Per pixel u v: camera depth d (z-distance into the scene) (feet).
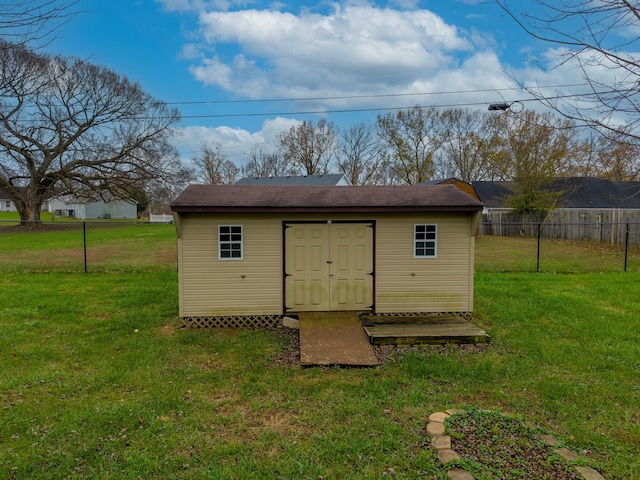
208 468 11.57
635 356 19.97
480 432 13.25
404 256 26.32
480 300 31.22
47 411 14.71
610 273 42.01
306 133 167.12
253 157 195.00
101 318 26.89
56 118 100.78
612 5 13.30
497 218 82.99
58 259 53.36
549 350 20.99
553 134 66.28
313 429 13.75
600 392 16.47
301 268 25.95
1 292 33.45
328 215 25.81
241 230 25.43
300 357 20.25
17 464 11.63
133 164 108.99
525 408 15.33
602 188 88.63
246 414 14.79
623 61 13.38
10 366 18.89
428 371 18.62
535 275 41.52
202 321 25.49
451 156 150.61
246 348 21.86
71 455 12.10
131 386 16.98
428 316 26.21
